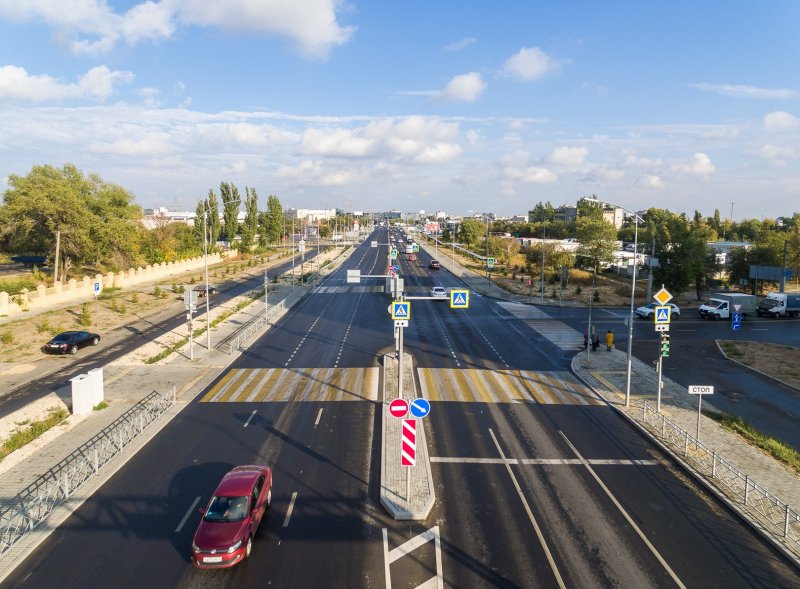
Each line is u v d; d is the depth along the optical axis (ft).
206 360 115.65
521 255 397.19
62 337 121.19
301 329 149.18
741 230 479.00
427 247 469.16
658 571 46.85
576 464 67.97
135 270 245.45
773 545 50.65
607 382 103.71
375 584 44.78
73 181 238.68
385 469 65.10
